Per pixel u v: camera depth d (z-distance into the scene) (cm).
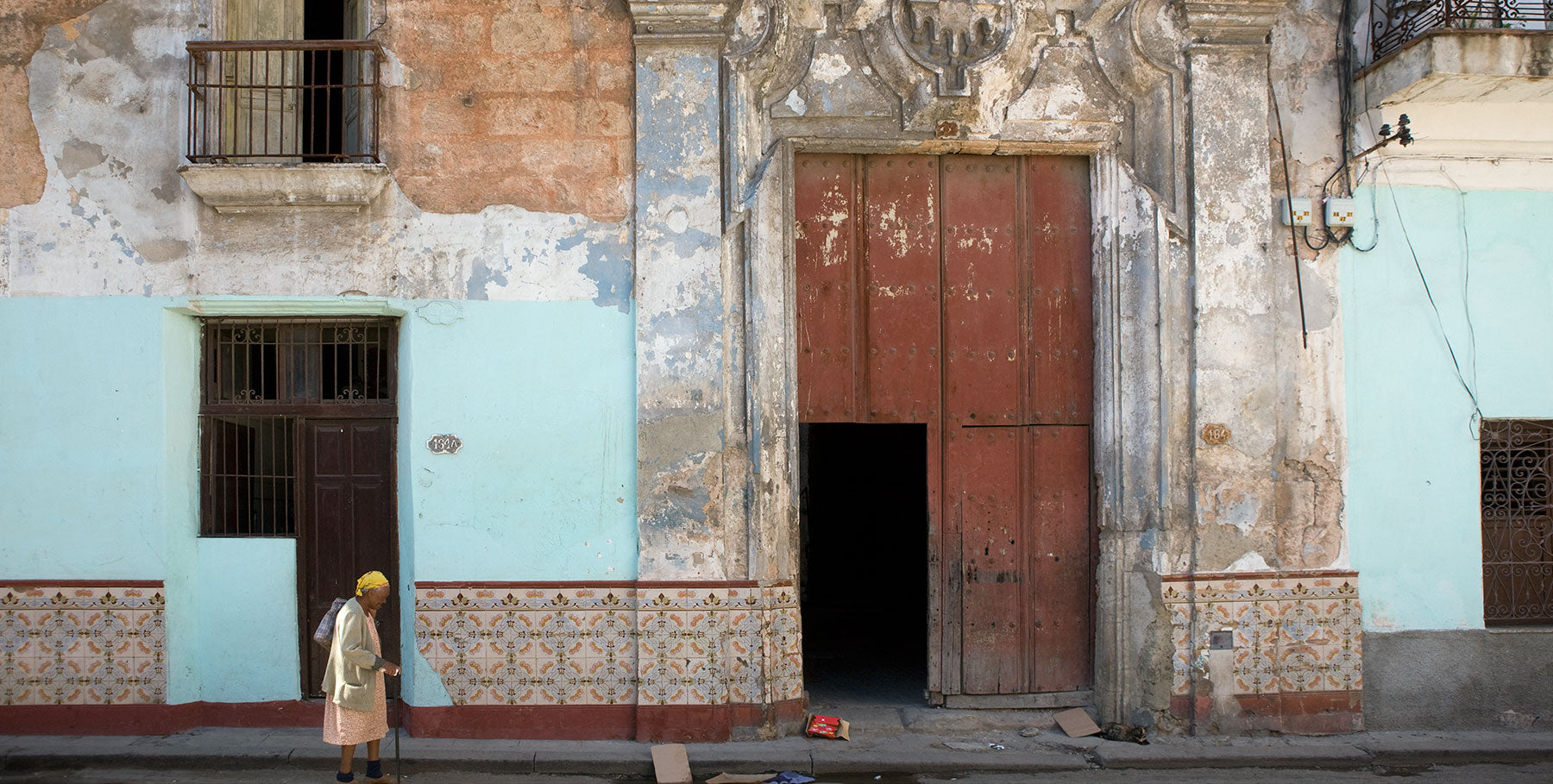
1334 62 716
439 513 669
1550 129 709
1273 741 677
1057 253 732
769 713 669
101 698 663
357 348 707
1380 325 711
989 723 709
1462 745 667
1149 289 698
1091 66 712
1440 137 705
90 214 673
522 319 677
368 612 577
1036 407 728
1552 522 730
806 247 716
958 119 699
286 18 725
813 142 700
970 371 726
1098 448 720
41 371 668
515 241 679
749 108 691
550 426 674
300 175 656
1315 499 699
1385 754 655
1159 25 700
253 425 705
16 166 672
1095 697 718
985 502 725
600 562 671
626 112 684
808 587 1138
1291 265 707
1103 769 646
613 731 666
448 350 674
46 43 677
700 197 675
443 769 627
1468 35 645
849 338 717
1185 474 694
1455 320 716
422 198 678
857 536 1138
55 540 666
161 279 671
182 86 677
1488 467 727
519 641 667
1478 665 705
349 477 701
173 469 677
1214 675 686
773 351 687
